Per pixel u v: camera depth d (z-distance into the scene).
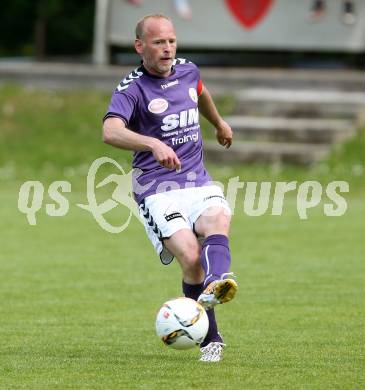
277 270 37.47
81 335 26.66
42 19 122.31
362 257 40.31
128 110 22.89
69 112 76.88
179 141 23.44
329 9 79.06
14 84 81.00
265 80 77.69
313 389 20.45
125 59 87.56
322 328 27.41
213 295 21.39
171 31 23.14
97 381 21.20
